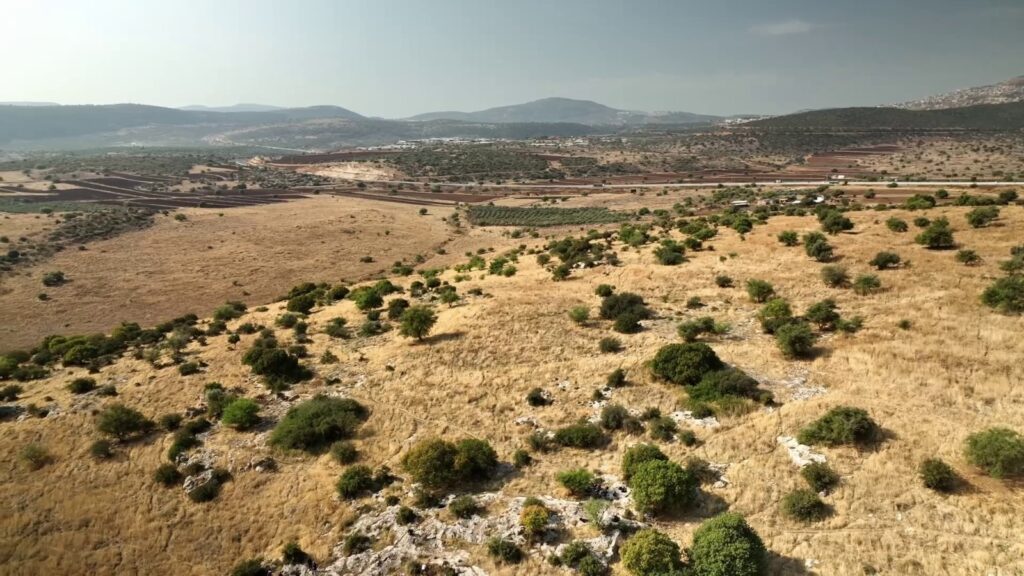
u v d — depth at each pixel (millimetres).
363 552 24203
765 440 27234
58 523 28906
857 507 22062
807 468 24172
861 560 19641
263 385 40438
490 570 21688
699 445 27875
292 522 27359
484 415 33906
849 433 25453
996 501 21219
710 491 24328
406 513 25422
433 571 22078
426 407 35594
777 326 39844
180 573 25906
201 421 35844
